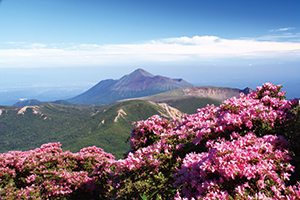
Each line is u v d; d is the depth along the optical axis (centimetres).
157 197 504
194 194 443
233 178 370
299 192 338
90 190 928
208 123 580
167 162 601
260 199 346
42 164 937
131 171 626
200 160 444
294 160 438
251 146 459
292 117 560
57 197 846
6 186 777
